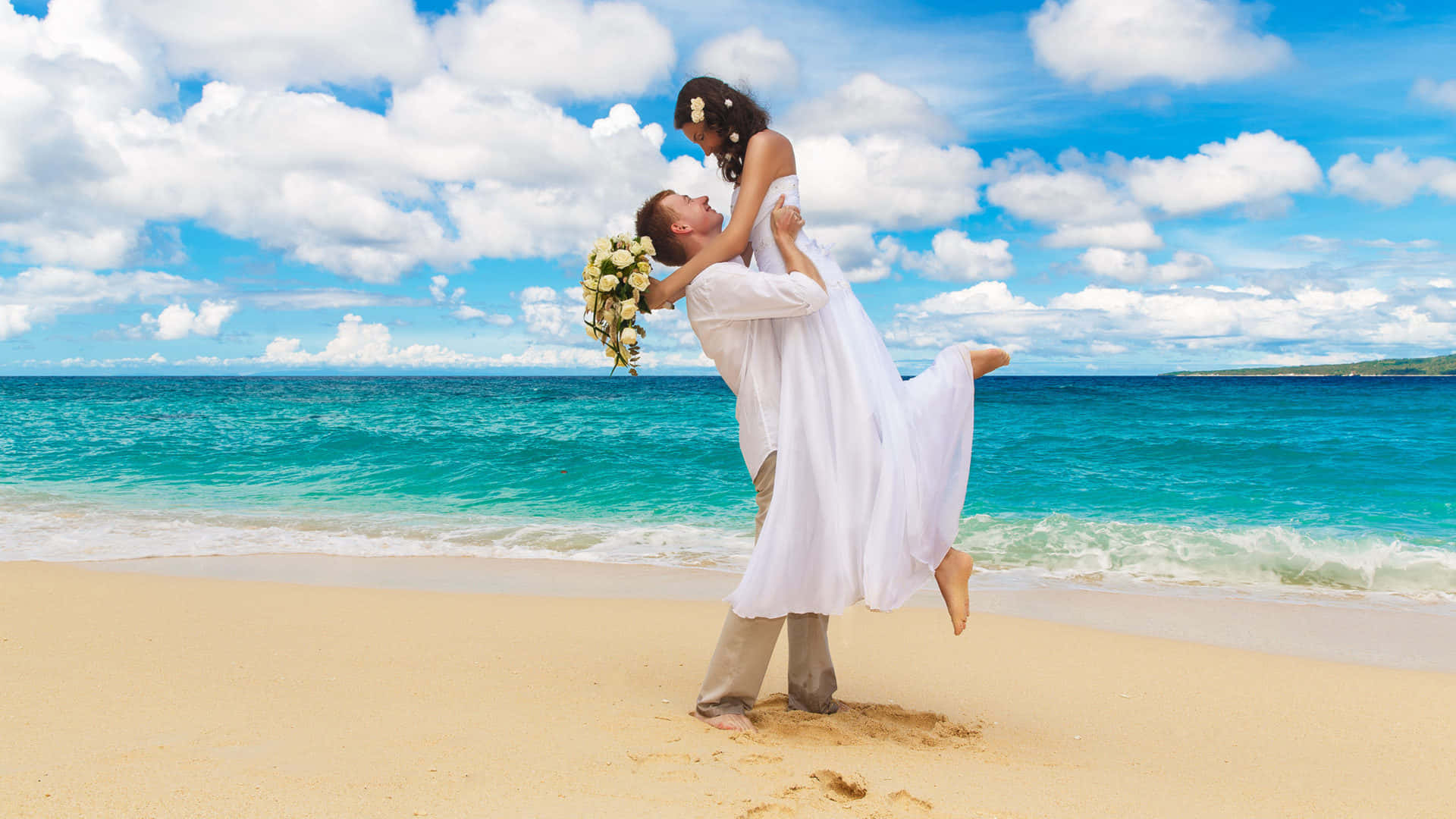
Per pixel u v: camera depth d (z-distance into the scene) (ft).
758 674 9.22
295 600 17.15
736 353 9.08
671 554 24.43
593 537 27.25
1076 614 18.08
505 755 7.57
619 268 9.04
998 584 21.17
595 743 8.14
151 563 22.34
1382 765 9.24
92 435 59.00
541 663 12.36
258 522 29.76
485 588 19.83
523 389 164.45
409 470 42.80
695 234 9.43
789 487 8.55
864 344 8.81
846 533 8.36
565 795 6.56
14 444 53.52
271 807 6.01
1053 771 8.34
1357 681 12.82
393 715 9.00
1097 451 49.83
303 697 9.71
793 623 9.99
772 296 8.45
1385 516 31.96
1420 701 11.82
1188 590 20.56
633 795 6.62
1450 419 71.26
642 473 41.52
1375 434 58.03
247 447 51.26
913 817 6.54
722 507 33.76
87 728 8.04
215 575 21.01
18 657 11.33
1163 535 26.25
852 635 15.44
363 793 6.39
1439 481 39.01
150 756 7.14
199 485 38.93
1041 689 12.23
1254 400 105.70
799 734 9.07
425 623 15.15
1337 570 22.20
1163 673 13.16
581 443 52.90
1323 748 9.87
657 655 13.16
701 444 52.03
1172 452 48.93
